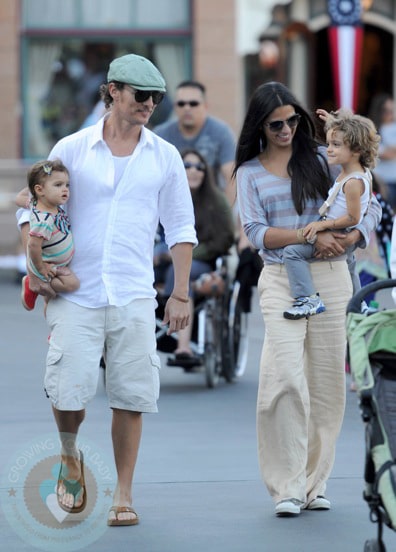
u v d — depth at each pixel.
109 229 19.45
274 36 63.50
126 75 19.06
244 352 33.81
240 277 32.97
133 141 19.67
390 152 59.19
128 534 19.39
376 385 17.12
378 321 17.12
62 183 19.17
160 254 32.16
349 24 49.03
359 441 26.03
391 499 15.65
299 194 20.56
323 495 20.97
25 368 34.22
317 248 20.39
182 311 20.28
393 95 67.06
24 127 62.50
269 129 20.42
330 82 64.94
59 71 62.69
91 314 19.42
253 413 28.91
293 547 18.77
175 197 20.08
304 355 20.98
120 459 20.00
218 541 19.05
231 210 32.41
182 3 62.72
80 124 62.88
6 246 54.69
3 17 61.94
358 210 20.25
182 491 21.95
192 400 30.56
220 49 62.69
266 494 21.81
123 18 62.78
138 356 19.55
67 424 19.88
